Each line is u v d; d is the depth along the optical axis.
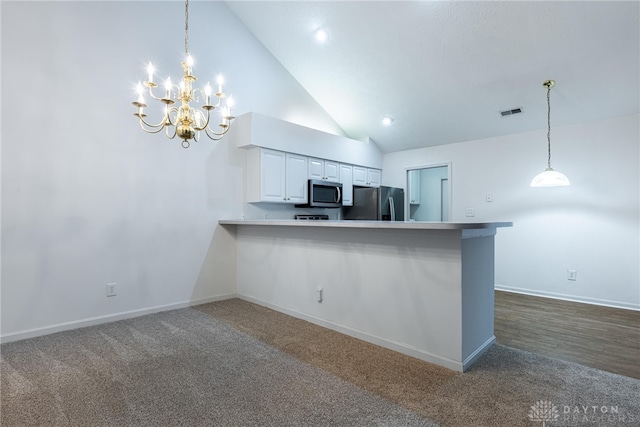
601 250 3.79
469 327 2.26
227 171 4.05
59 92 2.91
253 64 4.34
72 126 2.98
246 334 2.84
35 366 2.23
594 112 3.72
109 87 3.18
